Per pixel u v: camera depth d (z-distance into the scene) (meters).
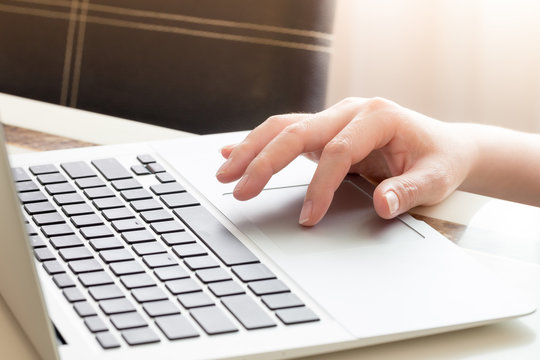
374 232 0.54
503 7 1.70
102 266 0.45
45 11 1.37
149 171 0.62
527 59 1.71
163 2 1.29
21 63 1.39
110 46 1.33
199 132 1.29
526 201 0.80
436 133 0.69
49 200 0.55
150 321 0.40
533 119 1.74
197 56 1.28
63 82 1.37
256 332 0.39
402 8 1.77
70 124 0.81
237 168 0.60
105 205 0.54
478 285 0.47
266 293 0.43
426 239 0.53
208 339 0.38
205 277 0.45
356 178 0.65
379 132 0.64
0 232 0.38
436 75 1.78
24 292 0.37
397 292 0.45
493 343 0.42
